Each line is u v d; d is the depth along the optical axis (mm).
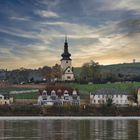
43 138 95688
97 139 93250
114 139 93312
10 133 108250
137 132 111625
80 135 102938
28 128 127562
